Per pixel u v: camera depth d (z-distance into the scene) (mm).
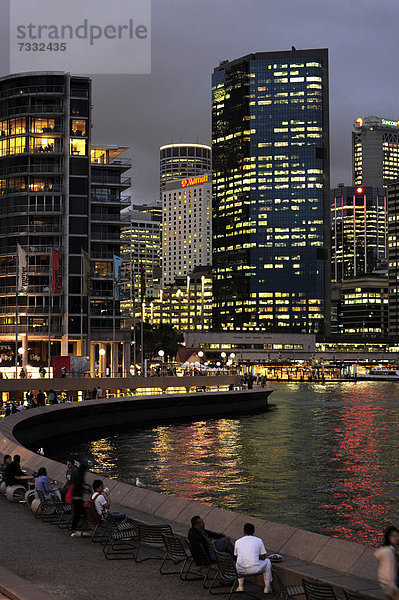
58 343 134125
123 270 135625
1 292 132500
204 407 102875
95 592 15977
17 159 134500
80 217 133875
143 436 76812
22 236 133375
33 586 15508
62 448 66562
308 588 14898
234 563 16641
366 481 48969
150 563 18719
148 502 23844
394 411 113125
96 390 87562
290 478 50219
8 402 78125
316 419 98125
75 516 21984
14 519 24047
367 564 16625
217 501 42000
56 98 135750
